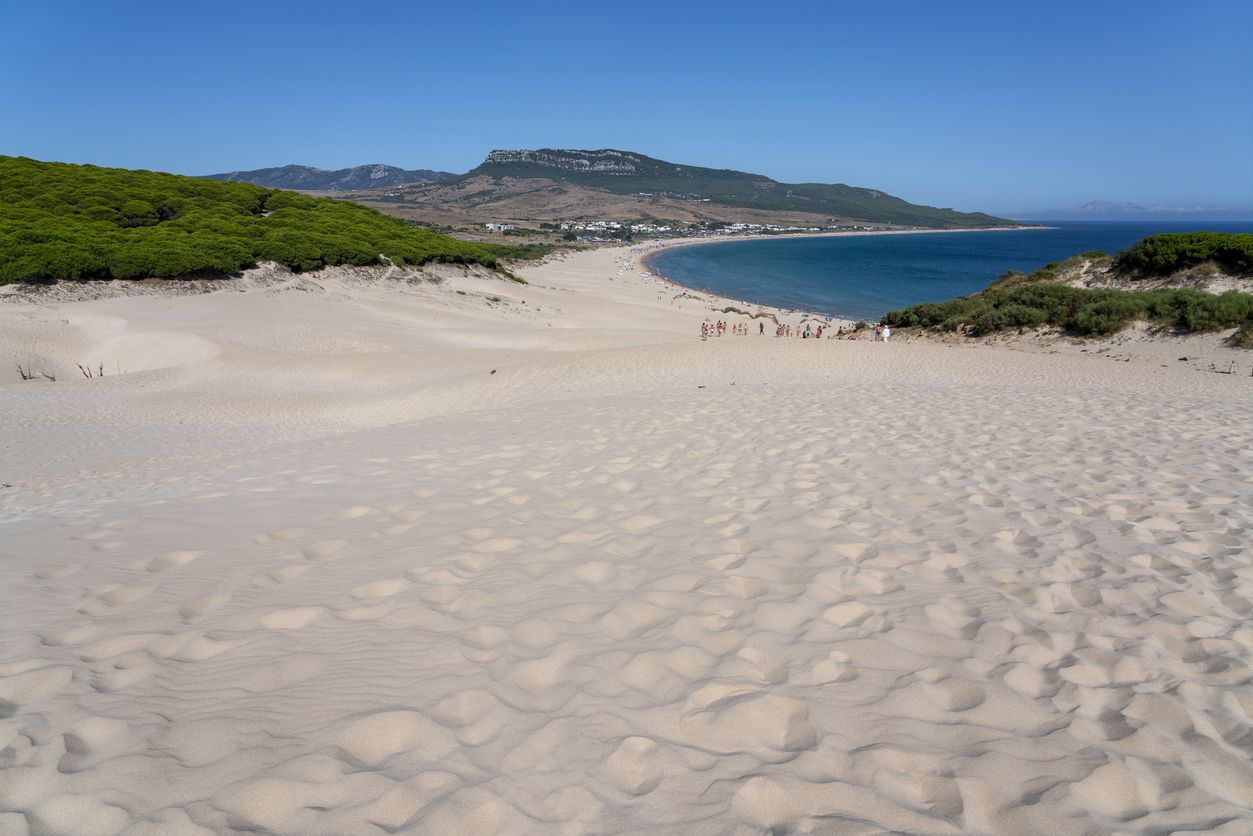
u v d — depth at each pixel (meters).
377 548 4.39
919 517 4.77
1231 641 2.96
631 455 7.08
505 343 29.92
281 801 2.06
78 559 4.36
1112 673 2.73
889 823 1.97
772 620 3.23
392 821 1.98
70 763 2.22
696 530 4.61
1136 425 7.92
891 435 7.61
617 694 2.64
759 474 6.07
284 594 3.65
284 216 52.06
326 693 2.66
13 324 25.89
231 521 5.20
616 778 2.17
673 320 47.03
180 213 48.09
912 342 24.45
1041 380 15.38
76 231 36.12
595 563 4.02
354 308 36.59
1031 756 2.24
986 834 1.92
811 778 2.16
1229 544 4.09
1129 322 20.92
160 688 2.71
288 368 22.36
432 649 3.00
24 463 11.75
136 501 6.49
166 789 2.10
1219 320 18.81
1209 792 2.06
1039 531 4.43
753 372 17.39
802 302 70.69
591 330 35.25
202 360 23.38
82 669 2.85
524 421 9.99
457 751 2.30
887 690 2.64
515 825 1.97
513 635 3.12
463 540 4.52
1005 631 3.10
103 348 25.23
